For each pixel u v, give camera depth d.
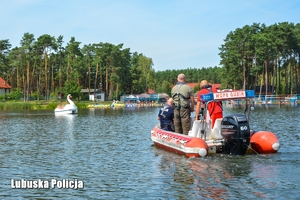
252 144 12.12
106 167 10.85
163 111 14.62
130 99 96.50
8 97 100.25
